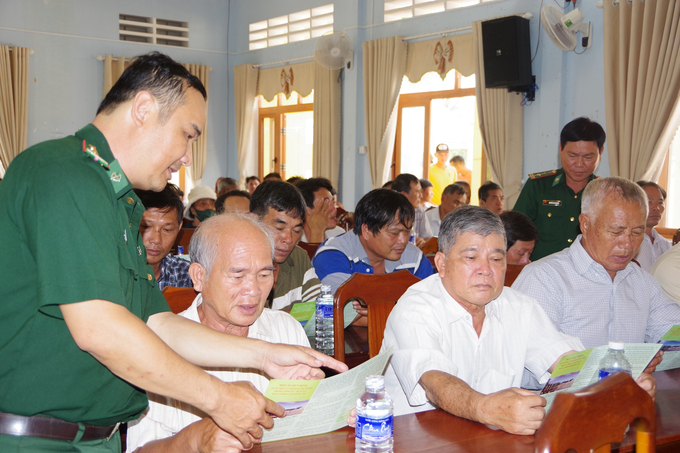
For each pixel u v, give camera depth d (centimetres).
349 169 827
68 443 107
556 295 201
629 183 193
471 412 126
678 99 501
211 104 1031
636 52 525
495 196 516
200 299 150
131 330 97
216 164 1048
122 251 108
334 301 194
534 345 173
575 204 344
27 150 104
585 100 572
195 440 114
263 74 984
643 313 206
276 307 245
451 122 736
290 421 111
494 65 606
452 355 166
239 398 103
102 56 925
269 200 227
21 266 100
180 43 1002
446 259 163
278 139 990
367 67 778
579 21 546
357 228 252
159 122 108
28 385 102
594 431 89
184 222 484
